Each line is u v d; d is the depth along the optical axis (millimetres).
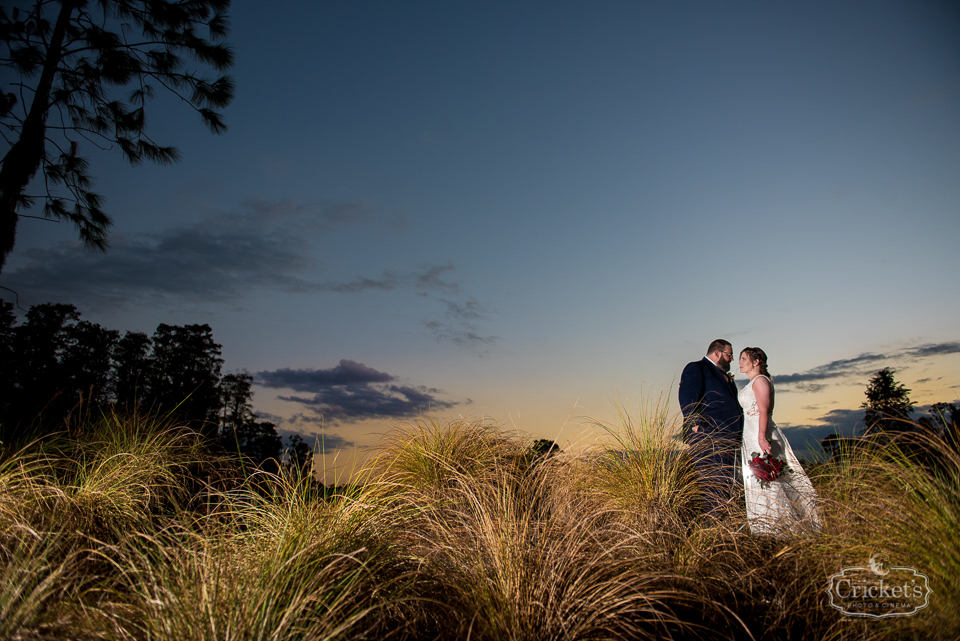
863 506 3342
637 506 4754
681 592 2963
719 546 3820
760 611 3199
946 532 2760
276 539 2992
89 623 2256
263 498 3650
